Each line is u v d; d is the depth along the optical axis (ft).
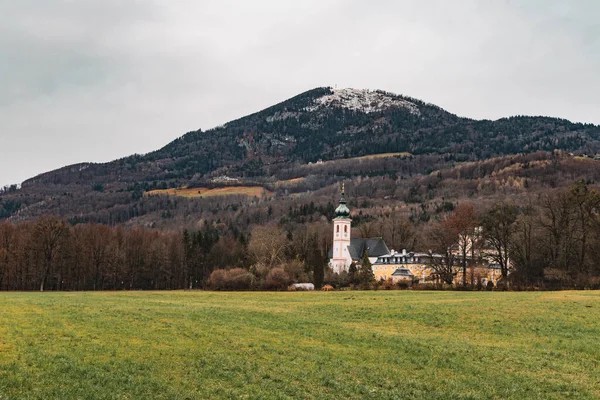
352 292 329.31
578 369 119.96
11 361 103.09
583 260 357.00
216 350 122.93
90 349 116.16
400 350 133.59
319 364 117.08
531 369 119.14
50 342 120.47
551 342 148.46
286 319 177.68
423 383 106.52
